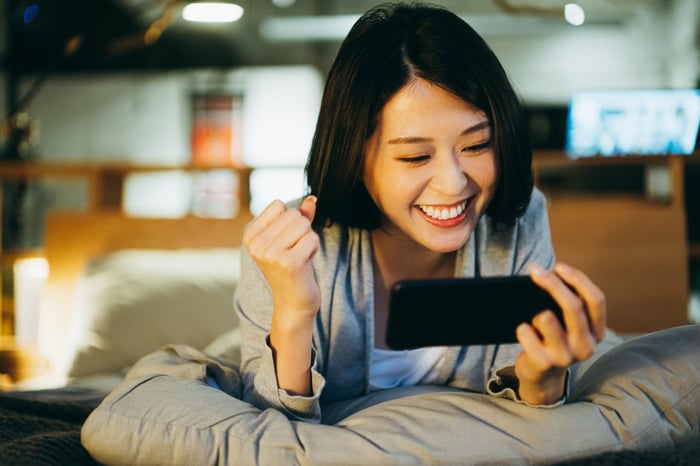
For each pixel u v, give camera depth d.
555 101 7.18
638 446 0.85
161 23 2.58
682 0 5.85
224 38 7.05
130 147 7.37
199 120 7.38
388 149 0.89
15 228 2.83
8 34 5.91
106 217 2.44
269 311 1.04
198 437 0.85
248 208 2.47
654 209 2.31
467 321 0.75
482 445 0.82
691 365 0.90
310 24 6.94
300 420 0.92
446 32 0.87
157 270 2.15
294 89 7.29
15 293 2.40
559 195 4.24
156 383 0.94
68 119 7.33
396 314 0.74
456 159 0.88
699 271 3.50
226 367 1.05
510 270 1.09
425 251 1.08
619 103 3.39
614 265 2.30
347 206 0.99
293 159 7.34
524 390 0.85
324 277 1.06
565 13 2.60
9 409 1.22
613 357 0.95
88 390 1.48
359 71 0.89
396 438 0.82
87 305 2.09
